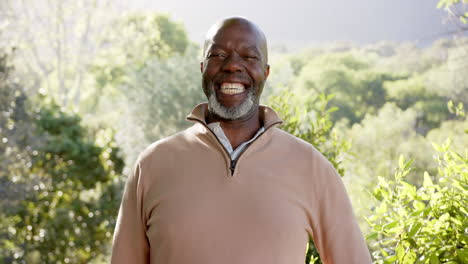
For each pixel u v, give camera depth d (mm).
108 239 9648
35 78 8383
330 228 1623
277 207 1551
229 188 1570
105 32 20312
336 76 12875
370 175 6879
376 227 1882
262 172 1601
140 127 11508
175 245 1540
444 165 2012
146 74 12156
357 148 7781
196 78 11836
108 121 12078
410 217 1819
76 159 9828
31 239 8812
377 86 12109
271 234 1520
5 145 7277
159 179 1634
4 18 17016
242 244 1512
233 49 1655
